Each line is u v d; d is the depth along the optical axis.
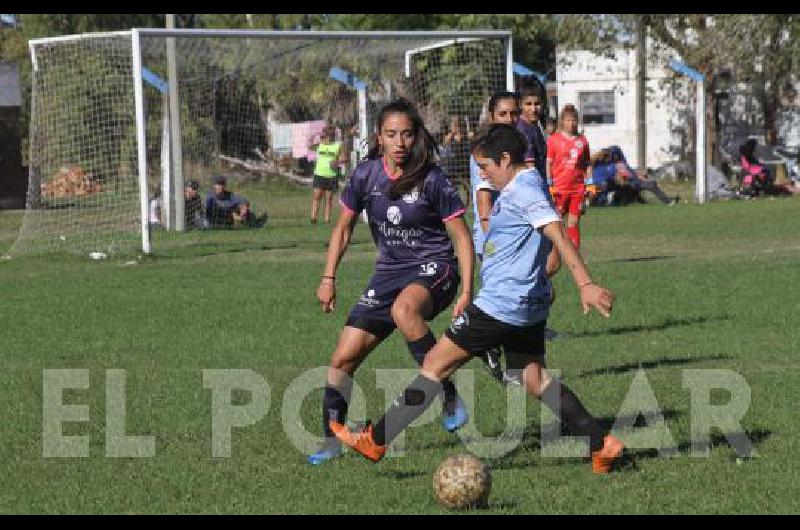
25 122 78.81
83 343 20.16
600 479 11.50
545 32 79.00
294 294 26.11
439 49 47.66
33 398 15.69
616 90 84.12
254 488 11.45
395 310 12.20
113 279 30.03
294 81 54.19
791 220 45.06
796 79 77.75
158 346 19.72
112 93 42.25
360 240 41.16
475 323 11.42
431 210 12.38
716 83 76.56
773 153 73.25
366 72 49.59
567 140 23.28
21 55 82.06
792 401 14.65
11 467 12.33
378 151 12.59
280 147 56.94
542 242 11.34
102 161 41.97
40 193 41.47
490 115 16.81
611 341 19.55
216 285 28.17
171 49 46.25
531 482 11.42
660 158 87.00
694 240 38.41
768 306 22.89
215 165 54.69
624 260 32.62
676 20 73.12
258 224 48.25
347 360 12.50
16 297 26.64
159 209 48.12
